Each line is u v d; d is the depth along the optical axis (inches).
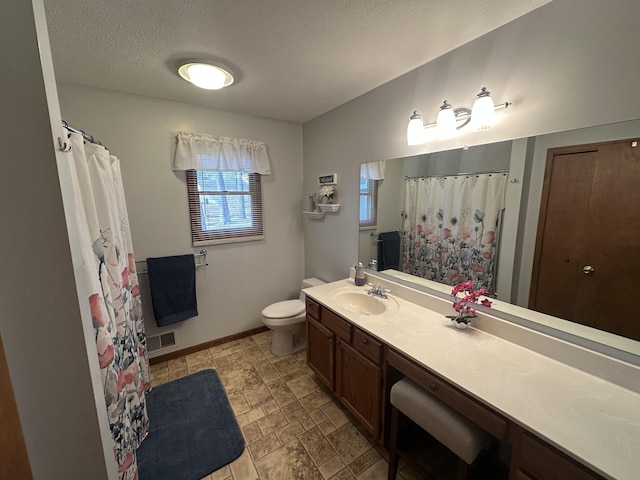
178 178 92.9
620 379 39.8
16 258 27.2
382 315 64.9
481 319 56.7
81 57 59.8
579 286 44.8
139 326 75.5
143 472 57.6
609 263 41.6
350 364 65.7
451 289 64.6
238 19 48.0
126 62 62.6
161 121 87.7
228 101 88.9
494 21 49.5
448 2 44.4
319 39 54.7
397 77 72.3
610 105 39.9
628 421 33.7
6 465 29.3
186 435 66.6
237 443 64.3
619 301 41.0
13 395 28.6
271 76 71.0
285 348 101.2
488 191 56.1
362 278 86.7
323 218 108.0
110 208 52.3
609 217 41.3
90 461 32.8
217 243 103.0
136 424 58.5
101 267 45.7
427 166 67.7
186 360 98.5
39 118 26.7
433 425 45.5
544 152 47.4
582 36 41.4
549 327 48.1
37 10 25.9
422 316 64.4
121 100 81.0
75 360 30.6
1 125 25.6
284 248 119.6
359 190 89.2
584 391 38.9
